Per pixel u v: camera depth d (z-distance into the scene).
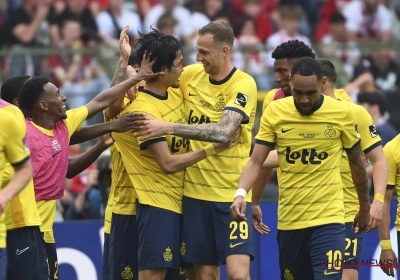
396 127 38.97
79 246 29.34
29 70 38.62
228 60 22.31
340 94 24.89
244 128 22.39
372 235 29.95
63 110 21.58
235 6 46.34
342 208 21.25
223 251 22.28
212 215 22.31
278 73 23.22
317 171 21.02
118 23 44.84
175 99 22.41
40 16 43.62
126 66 22.44
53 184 21.66
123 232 23.17
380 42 42.81
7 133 18.31
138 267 22.50
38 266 20.73
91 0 44.56
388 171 23.33
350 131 21.00
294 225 21.27
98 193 29.94
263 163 21.91
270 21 46.41
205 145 22.30
